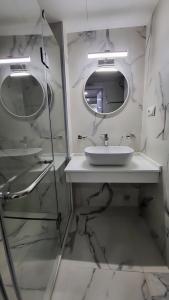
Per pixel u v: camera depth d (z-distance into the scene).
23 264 0.84
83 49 1.77
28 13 0.92
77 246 1.51
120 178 1.46
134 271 1.25
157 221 1.48
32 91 1.00
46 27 1.23
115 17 1.52
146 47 1.68
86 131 1.95
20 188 0.79
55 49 1.45
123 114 1.88
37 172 1.06
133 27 1.68
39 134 1.10
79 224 1.83
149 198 1.71
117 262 1.33
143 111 1.82
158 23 1.35
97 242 1.56
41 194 1.11
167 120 1.24
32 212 0.97
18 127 0.83
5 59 0.71
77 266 1.31
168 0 1.17
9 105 0.75
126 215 1.97
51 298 1.07
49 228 1.26
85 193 2.14
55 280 1.19
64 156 1.77
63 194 1.71
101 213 2.02
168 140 1.24
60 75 1.62
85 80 1.83
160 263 1.31
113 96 1.85
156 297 1.06
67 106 1.77
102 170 1.45
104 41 1.73
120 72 1.79
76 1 1.31
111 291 1.11
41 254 1.09
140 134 1.90
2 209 0.62
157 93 1.41
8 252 0.63
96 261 1.35
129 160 1.49
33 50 0.99
